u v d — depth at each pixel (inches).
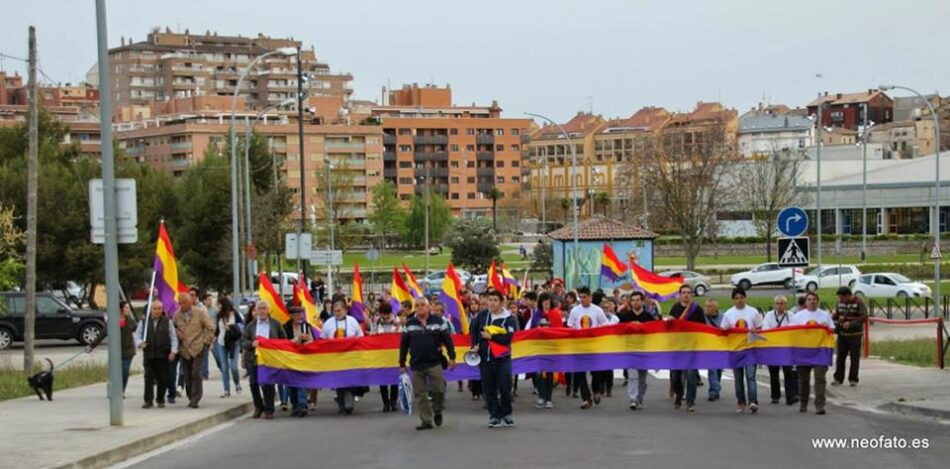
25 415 754.8
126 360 868.6
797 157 4097.0
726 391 926.4
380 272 3329.2
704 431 645.3
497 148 6943.9
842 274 2571.4
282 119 6082.7
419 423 714.2
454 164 6865.2
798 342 745.6
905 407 747.4
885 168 4456.2
